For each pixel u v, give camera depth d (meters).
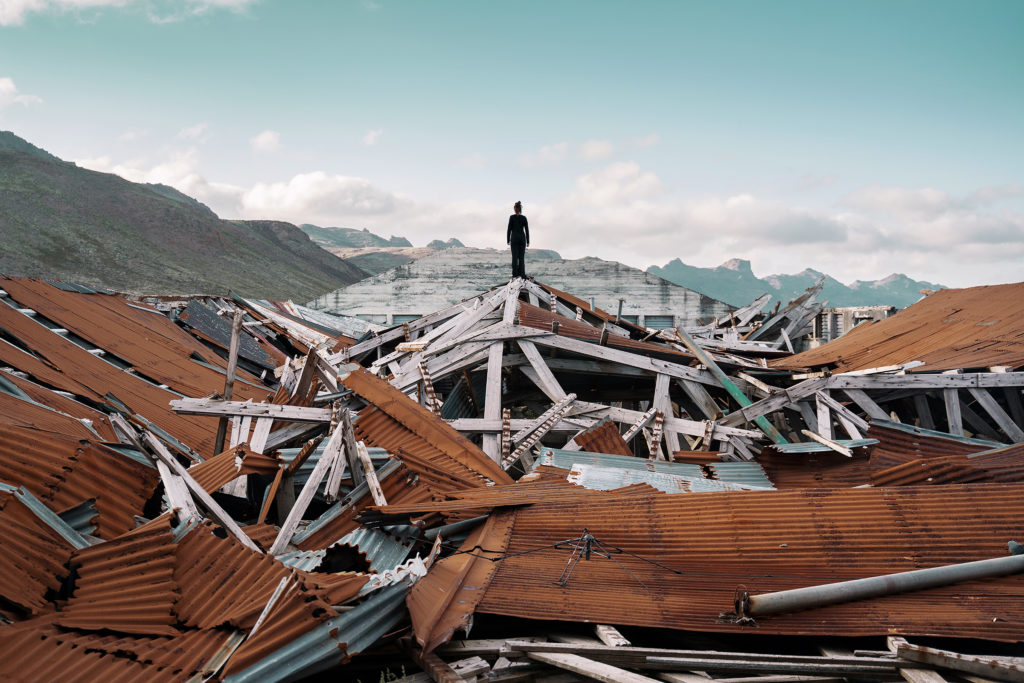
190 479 7.38
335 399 10.88
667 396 13.95
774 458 9.87
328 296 33.19
